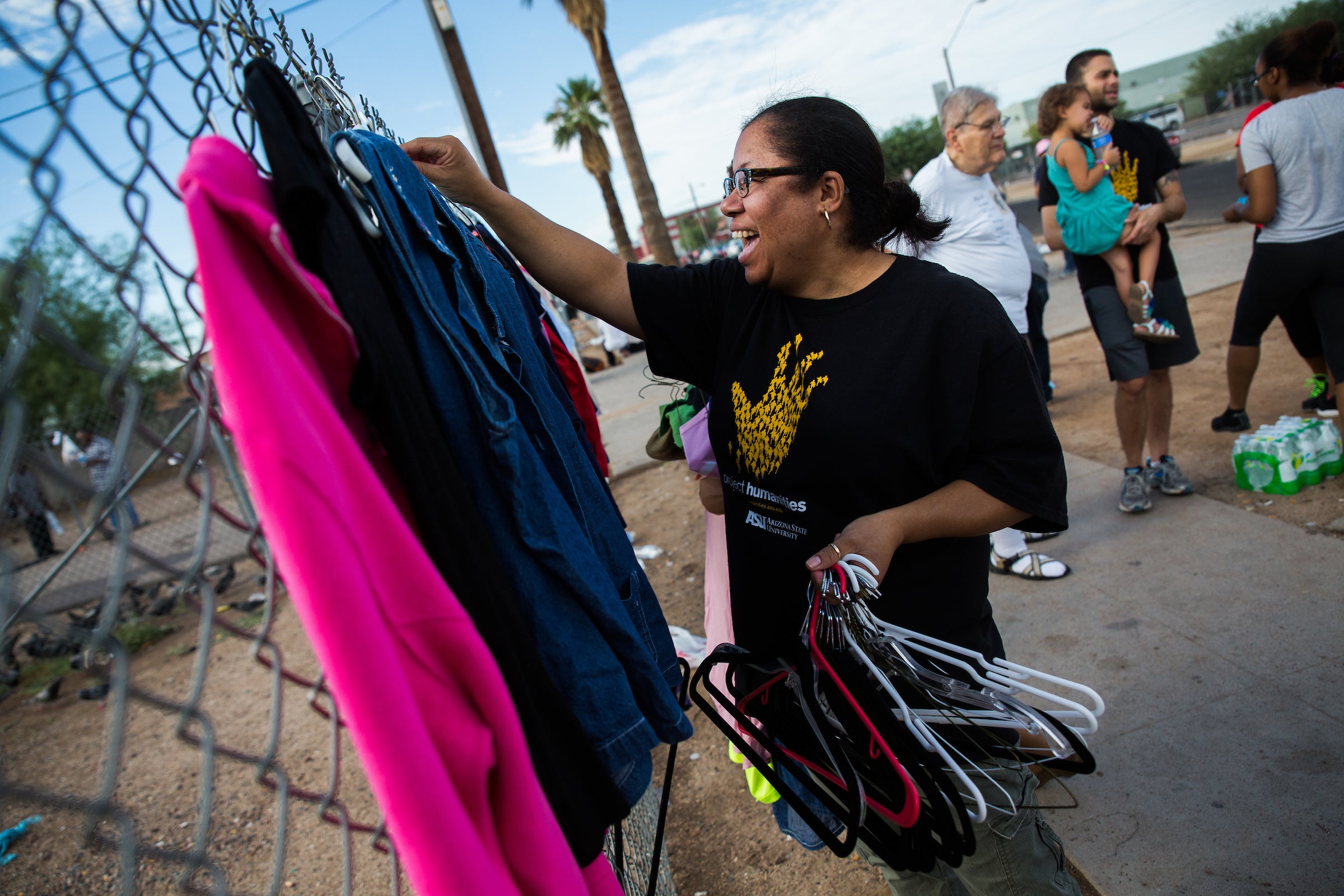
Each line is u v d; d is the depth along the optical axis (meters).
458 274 1.13
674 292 1.79
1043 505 1.43
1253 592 3.00
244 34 0.97
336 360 0.84
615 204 25.39
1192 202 14.25
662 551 5.07
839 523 1.54
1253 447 3.65
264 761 0.77
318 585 0.71
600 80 15.15
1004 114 3.17
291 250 0.80
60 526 6.68
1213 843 2.09
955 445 1.45
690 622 3.98
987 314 1.42
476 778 0.81
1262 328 3.96
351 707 0.73
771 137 1.48
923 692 1.43
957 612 1.57
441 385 1.04
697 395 2.25
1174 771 2.33
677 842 2.65
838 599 1.34
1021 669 1.50
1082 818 2.26
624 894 1.54
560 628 1.10
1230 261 8.09
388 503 0.79
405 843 0.77
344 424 0.79
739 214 1.53
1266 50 3.48
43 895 3.27
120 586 0.60
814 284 1.57
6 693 5.81
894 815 1.37
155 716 4.82
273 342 0.72
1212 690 2.60
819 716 1.46
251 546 0.80
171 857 0.62
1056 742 1.50
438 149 1.54
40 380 8.17
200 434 0.72
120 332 8.74
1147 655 2.84
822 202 1.48
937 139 49.88
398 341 0.92
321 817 0.90
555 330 2.20
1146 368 3.63
